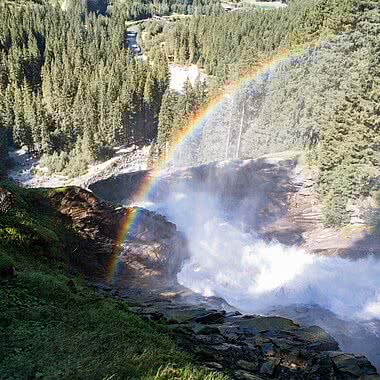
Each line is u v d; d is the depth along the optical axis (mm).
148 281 16188
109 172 64000
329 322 13648
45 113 72625
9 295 8586
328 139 27875
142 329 8312
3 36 100688
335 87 39094
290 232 25125
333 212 25406
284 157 33406
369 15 38406
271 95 48000
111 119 69250
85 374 6043
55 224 15312
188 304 12922
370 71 29391
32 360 6340
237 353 8742
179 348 8125
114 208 17281
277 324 10914
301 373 8438
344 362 8875
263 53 63188
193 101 63031
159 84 76438
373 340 12523
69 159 68188
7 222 12711
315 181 29516
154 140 72375
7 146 72188
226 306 13891
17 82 86625
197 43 109438
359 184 25844
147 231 17688
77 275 13836
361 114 26203
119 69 80562
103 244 16500
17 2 139375
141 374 6230
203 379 6539
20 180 64938
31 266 11289
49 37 104062
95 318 8195
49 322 7793
